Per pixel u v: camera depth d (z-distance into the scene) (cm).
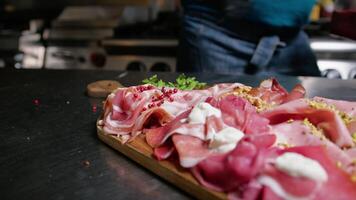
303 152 63
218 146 67
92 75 153
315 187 55
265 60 159
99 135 89
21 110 114
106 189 69
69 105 118
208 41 164
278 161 59
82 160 80
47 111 113
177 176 67
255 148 61
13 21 266
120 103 89
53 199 67
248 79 141
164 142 75
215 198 61
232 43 162
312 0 156
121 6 254
